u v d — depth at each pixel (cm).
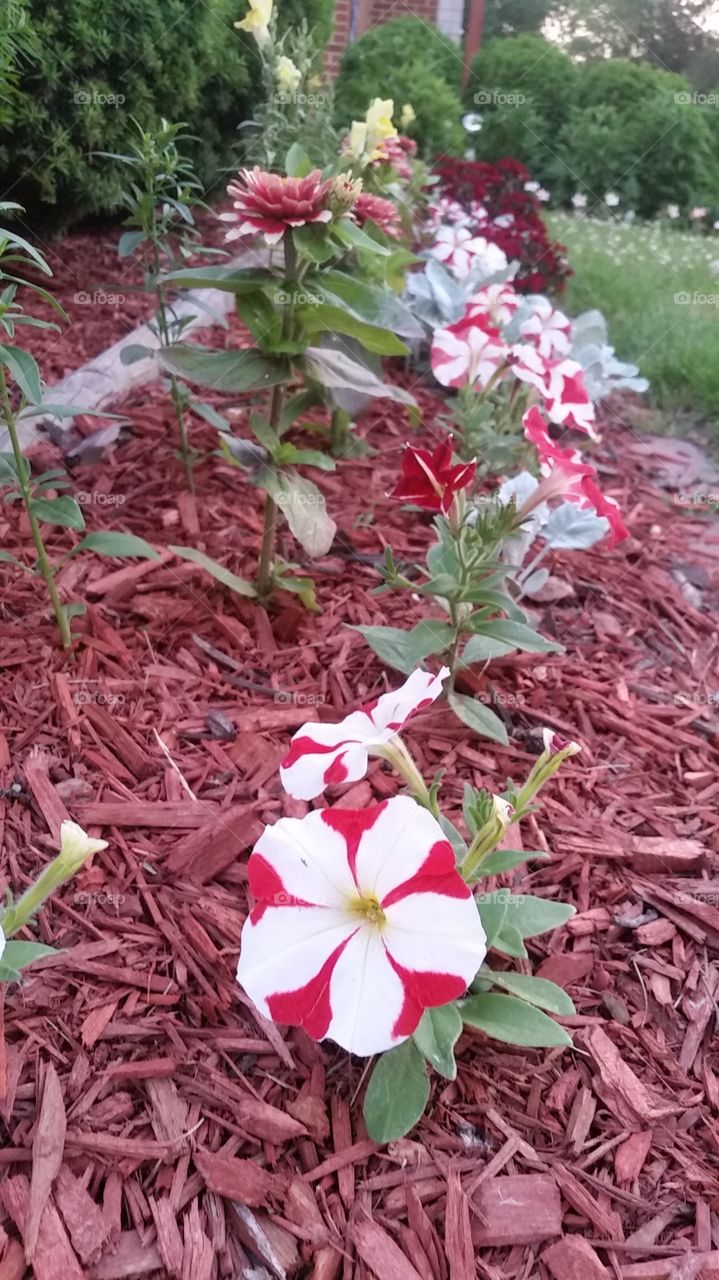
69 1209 27
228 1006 33
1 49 67
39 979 33
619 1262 28
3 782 41
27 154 91
